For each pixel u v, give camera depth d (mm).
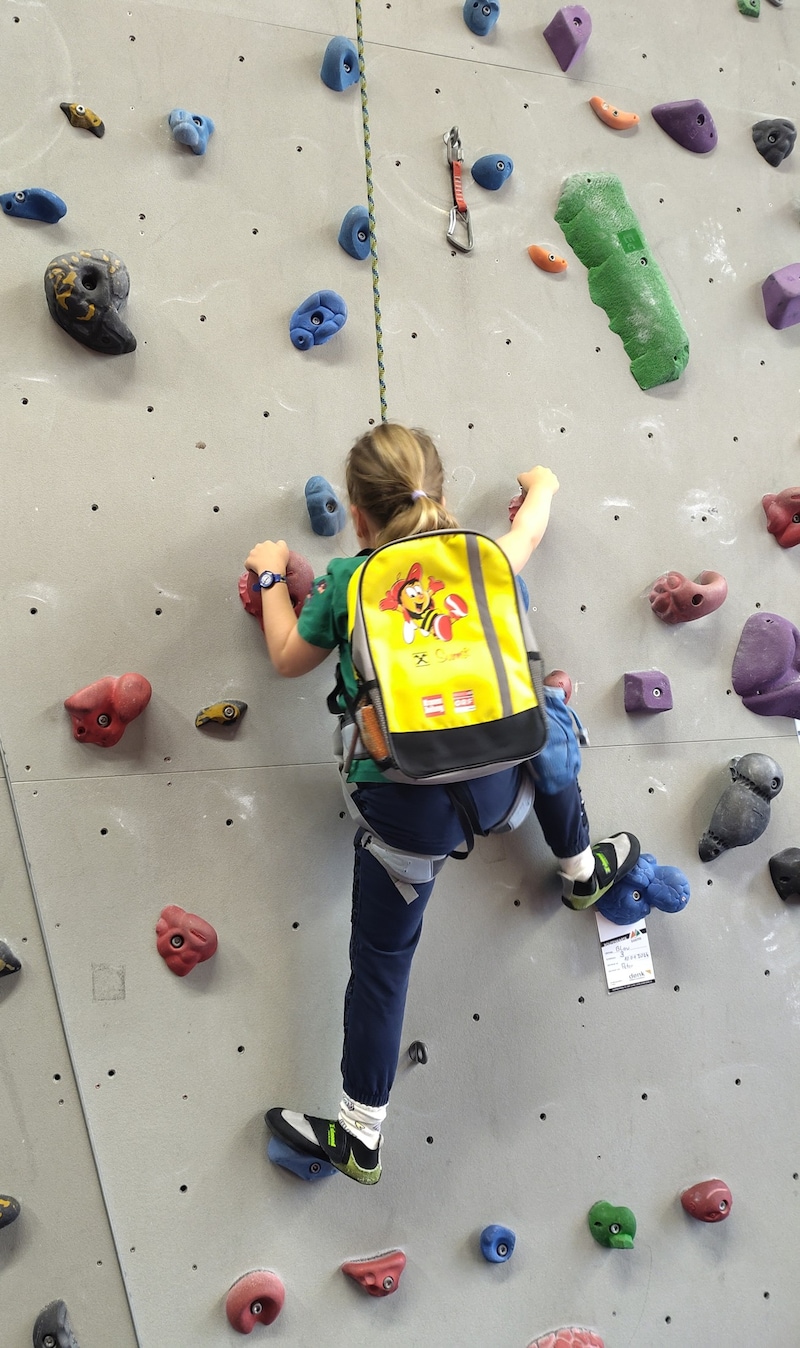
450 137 2252
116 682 1868
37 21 2006
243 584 1975
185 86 2090
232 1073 1907
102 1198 1821
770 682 2350
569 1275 2074
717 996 2262
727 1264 2189
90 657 1902
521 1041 2096
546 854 2158
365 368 2146
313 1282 1915
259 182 2119
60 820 1858
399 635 1608
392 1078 1813
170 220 2047
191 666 1959
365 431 2125
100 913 1864
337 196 2174
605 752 2223
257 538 2025
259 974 1942
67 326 1919
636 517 2318
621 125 2432
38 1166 1802
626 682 2242
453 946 2072
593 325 2354
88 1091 1829
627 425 2342
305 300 2084
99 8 2047
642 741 2258
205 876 1930
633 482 2328
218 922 1928
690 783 2291
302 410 2088
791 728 2412
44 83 1996
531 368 2277
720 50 2592
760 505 2445
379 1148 1921
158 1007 1877
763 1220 2230
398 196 2219
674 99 2518
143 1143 1849
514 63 2369
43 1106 1812
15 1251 1780
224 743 1966
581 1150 2113
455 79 2307
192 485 1999
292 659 1739
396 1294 1963
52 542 1906
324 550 2064
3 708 1847
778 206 2584
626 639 2270
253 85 2139
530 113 2365
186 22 2104
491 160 2258
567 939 2154
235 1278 1870
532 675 1646
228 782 1960
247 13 2150
